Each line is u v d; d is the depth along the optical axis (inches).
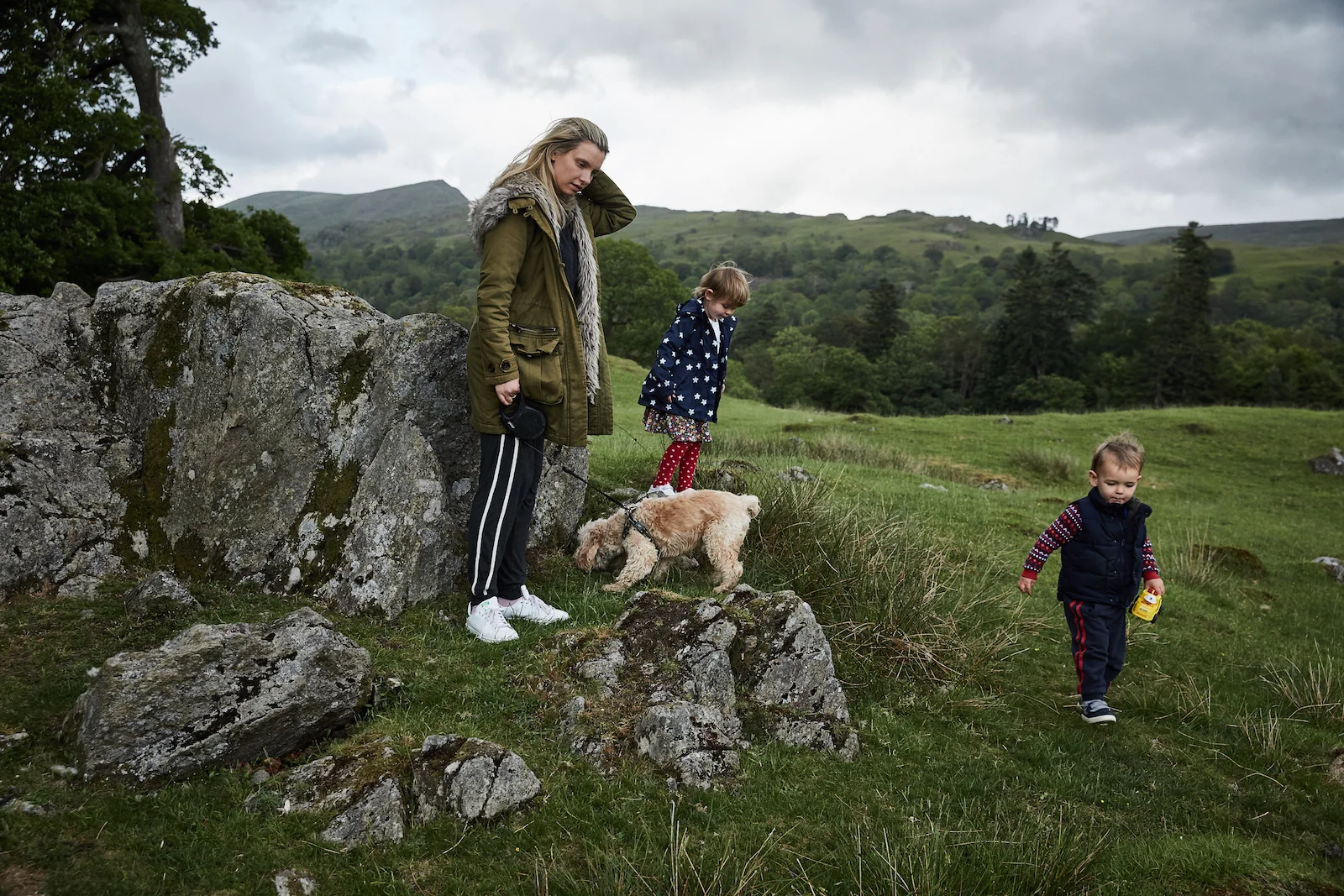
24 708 123.3
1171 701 191.6
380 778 112.3
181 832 103.9
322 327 179.9
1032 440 823.7
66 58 823.7
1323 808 152.3
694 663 151.6
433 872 103.5
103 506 171.6
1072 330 3592.5
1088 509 176.4
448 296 6550.2
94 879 94.0
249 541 169.9
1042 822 134.5
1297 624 287.7
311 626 130.7
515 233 151.9
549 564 202.2
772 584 209.6
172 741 113.1
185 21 954.7
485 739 127.3
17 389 172.9
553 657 153.2
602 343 178.2
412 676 144.6
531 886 103.3
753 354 3695.9
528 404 161.0
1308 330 4247.0
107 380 186.7
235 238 1016.9
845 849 117.9
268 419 174.4
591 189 189.5
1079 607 177.8
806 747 146.6
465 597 177.9
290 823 107.5
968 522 342.6
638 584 197.9
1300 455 839.1
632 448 352.5
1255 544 445.7
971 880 114.4
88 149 853.8
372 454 178.2
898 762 148.6
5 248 738.8
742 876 107.3
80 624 147.0
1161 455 824.9
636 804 121.4
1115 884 117.9
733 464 298.8
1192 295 2645.2
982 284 6884.8
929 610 205.2
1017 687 191.6
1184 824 142.9
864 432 818.2
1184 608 273.9
